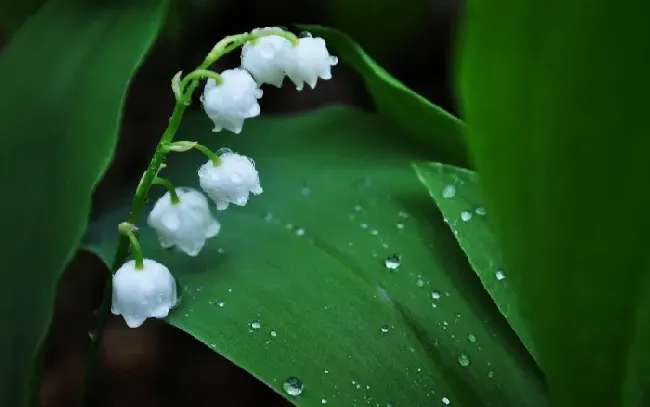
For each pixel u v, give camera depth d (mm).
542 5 189
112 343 285
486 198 198
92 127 230
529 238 200
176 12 271
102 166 227
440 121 247
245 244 241
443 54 299
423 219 245
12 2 261
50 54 239
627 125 192
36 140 232
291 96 303
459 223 237
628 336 203
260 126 265
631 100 191
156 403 280
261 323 228
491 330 231
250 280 234
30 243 226
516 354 229
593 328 203
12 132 233
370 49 286
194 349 285
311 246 241
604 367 206
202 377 282
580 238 198
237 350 225
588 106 192
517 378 227
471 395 225
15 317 224
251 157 259
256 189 230
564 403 210
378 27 282
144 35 239
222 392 280
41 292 223
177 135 263
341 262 238
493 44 191
